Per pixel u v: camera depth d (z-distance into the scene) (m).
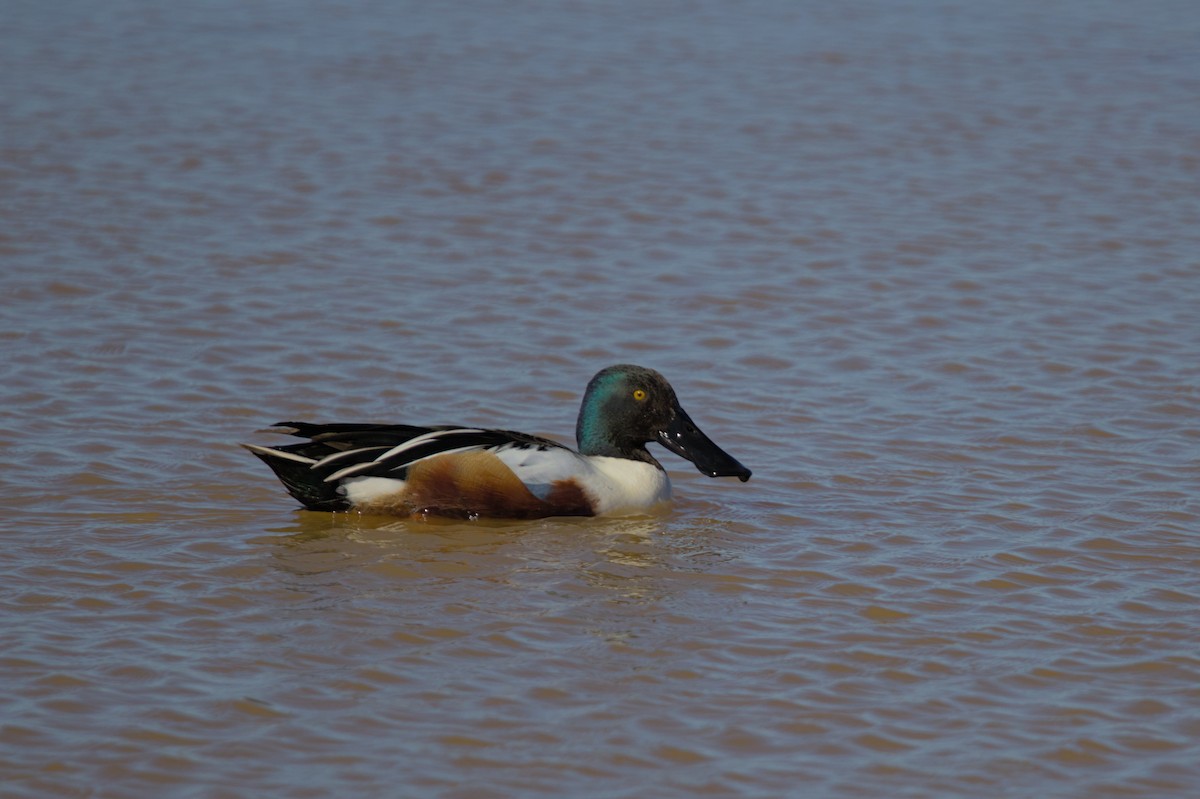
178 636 10.50
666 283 20.06
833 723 9.58
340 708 9.55
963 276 20.50
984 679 10.21
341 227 22.03
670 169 25.61
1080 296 19.70
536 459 13.12
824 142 27.59
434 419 15.48
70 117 27.58
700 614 11.15
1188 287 20.08
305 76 31.50
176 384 16.05
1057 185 25.09
